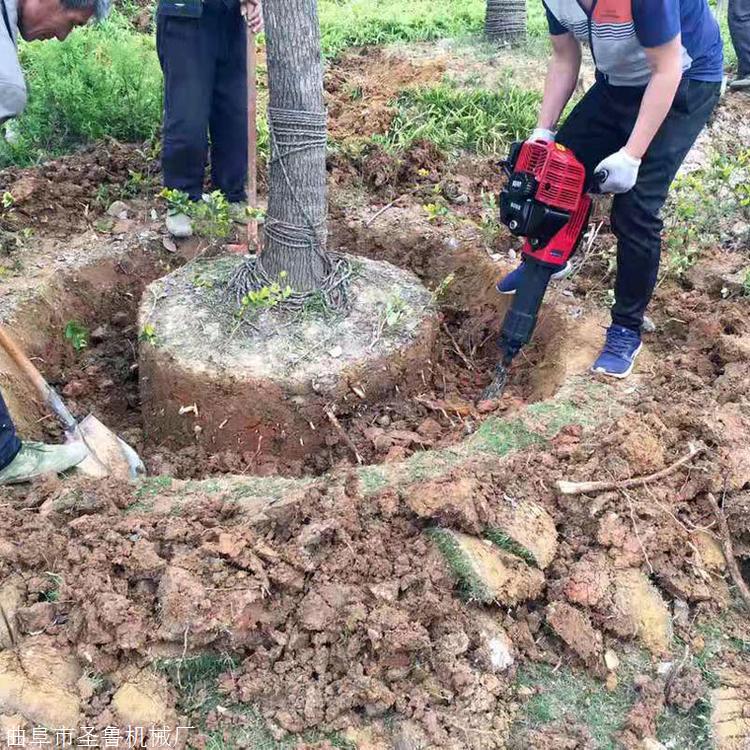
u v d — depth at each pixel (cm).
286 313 371
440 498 265
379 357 356
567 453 297
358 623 241
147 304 384
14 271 418
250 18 388
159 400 364
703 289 404
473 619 249
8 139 536
